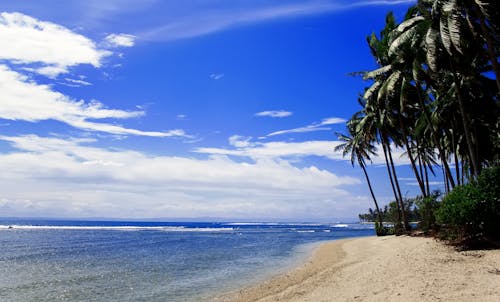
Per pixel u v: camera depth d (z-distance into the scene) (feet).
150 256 117.70
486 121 103.65
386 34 97.14
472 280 37.88
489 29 61.98
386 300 35.04
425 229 101.76
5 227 453.58
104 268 90.43
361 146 155.02
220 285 64.75
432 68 63.36
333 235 265.13
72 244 174.50
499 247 55.57
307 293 47.44
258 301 47.55
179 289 62.34
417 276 42.73
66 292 62.03
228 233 317.22
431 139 123.85
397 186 129.39
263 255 115.44
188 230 408.05
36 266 95.55
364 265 62.69
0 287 66.74
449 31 57.31
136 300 54.80
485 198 57.77
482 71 82.33
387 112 109.29
